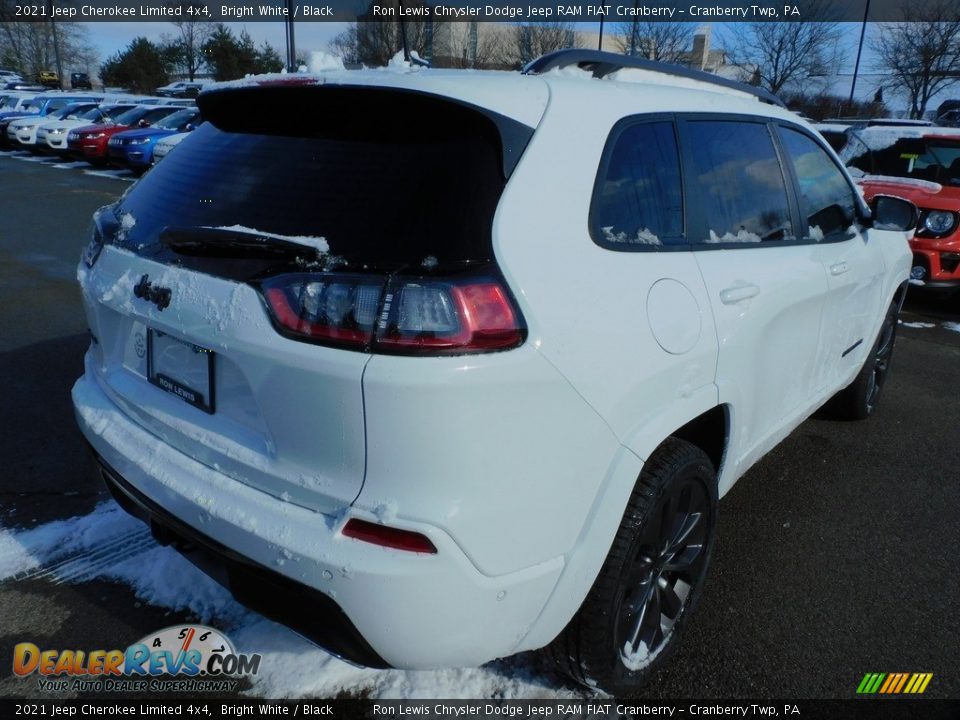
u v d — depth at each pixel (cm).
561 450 185
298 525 179
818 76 2617
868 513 351
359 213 184
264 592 189
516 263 178
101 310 243
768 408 288
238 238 187
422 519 169
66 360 517
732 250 256
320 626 184
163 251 213
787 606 282
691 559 249
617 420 198
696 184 248
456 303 168
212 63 5003
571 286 188
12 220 1105
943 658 258
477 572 177
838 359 360
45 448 385
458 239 176
